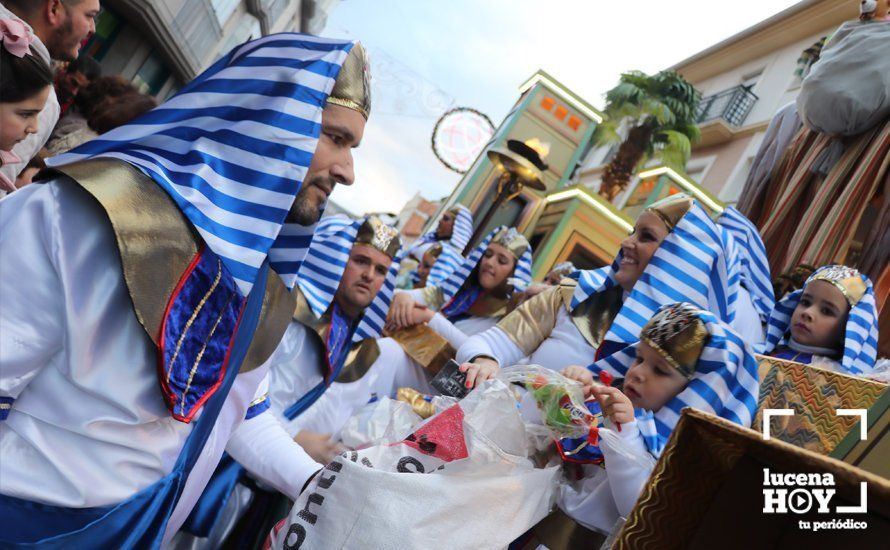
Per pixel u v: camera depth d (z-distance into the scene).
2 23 1.45
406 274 6.31
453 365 2.11
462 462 1.38
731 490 0.91
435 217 11.40
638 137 11.61
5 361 0.98
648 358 1.80
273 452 1.60
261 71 1.23
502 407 1.53
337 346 2.35
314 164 1.31
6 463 1.06
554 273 4.69
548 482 1.48
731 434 0.87
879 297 3.79
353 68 1.31
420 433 1.45
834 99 4.27
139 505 1.18
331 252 2.32
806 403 1.78
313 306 2.26
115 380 1.10
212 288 1.19
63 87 3.17
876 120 4.14
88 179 1.03
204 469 1.41
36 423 1.08
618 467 1.50
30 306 0.99
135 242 1.06
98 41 9.90
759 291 3.43
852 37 4.33
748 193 5.27
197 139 1.20
